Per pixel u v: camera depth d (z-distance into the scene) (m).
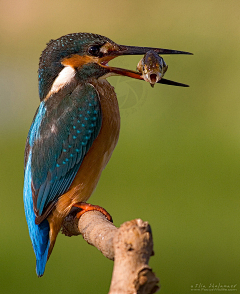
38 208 6.18
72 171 6.33
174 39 17.69
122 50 6.58
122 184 13.05
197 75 16.33
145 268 3.29
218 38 17.23
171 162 13.73
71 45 6.48
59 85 6.57
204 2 18.09
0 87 17.19
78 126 6.35
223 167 13.62
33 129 6.66
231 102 15.87
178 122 15.43
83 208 5.98
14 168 14.65
